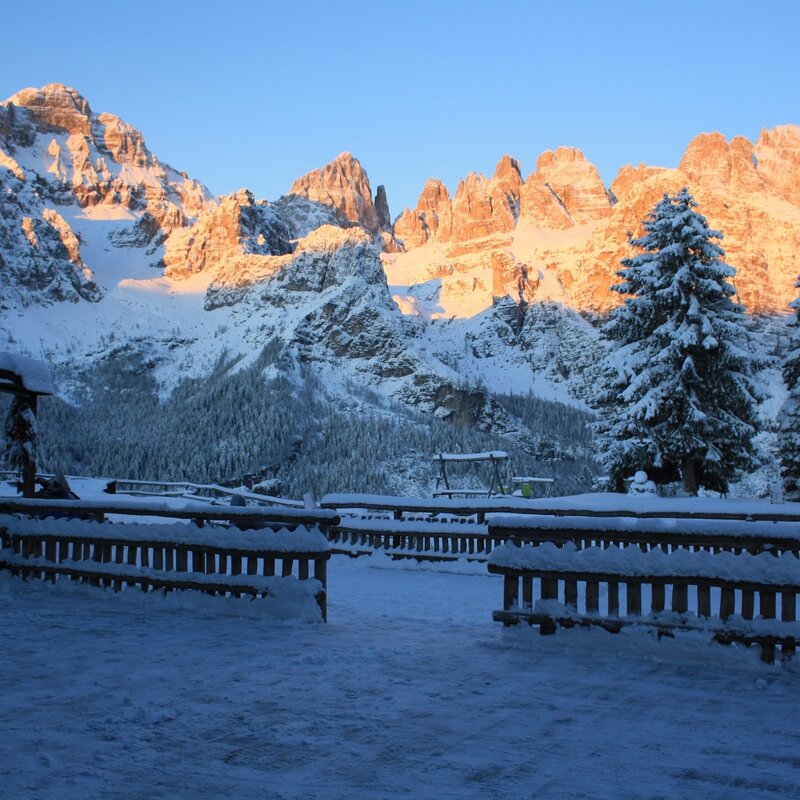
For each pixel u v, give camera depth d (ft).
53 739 19.83
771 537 27.30
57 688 24.22
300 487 470.80
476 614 41.47
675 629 28.25
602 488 128.67
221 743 19.76
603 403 129.18
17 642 30.32
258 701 23.13
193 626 33.47
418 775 17.93
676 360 119.75
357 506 71.87
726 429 118.93
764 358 120.06
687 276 117.70
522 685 25.16
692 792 17.10
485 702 23.32
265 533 35.91
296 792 16.97
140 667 26.78
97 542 40.52
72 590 40.78
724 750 19.58
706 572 27.86
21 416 51.03
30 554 43.34
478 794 16.94
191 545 37.45
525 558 30.86
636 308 124.06
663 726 21.36
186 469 477.77
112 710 22.17
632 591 29.30
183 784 17.31
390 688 24.68
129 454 488.44
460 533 65.87
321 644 30.60
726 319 121.29
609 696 24.02
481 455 134.62
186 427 533.55
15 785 17.06
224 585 36.42
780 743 20.10
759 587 27.12
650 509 62.90
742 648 27.22
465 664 27.76
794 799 16.79
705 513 60.95
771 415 532.32
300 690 24.32
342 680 25.53
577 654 29.22
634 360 122.72
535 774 18.03
